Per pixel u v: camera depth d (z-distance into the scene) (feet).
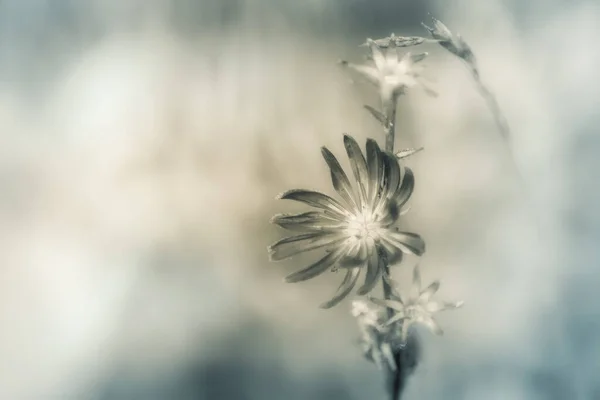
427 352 1.06
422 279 1.06
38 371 1.08
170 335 1.08
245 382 1.07
